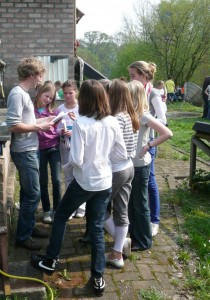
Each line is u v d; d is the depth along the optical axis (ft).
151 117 12.00
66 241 13.64
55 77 32.22
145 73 13.08
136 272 11.79
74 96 14.78
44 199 15.14
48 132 14.60
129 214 13.03
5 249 10.16
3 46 31.48
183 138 36.19
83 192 10.28
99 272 10.53
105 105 10.26
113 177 11.20
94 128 10.05
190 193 19.30
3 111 20.86
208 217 16.08
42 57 31.91
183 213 16.58
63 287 10.94
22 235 12.84
